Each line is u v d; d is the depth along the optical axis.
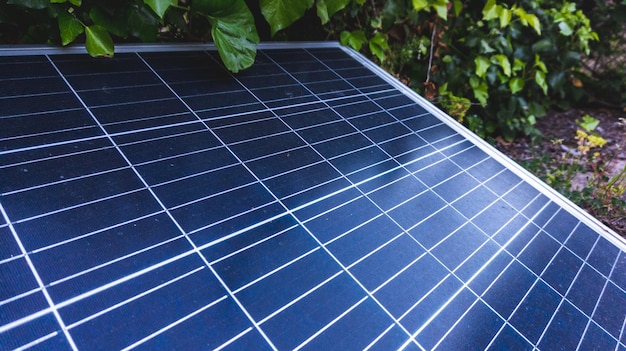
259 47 2.67
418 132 2.32
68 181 1.32
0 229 1.11
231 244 1.31
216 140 1.75
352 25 3.71
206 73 2.21
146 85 1.94
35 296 0.99
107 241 1.18
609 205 3.14
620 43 5.65
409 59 4.04
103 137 1.55
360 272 1.36
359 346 1.14
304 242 1.40
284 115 2.09
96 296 1.04
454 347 1.22
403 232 1.58
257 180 1.61
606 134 4.85
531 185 2.12
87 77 1.84
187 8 2.38
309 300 1.22
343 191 1.69
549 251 1.73
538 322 1.39
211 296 1.14
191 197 1.43
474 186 1.99
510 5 4.38
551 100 5.51
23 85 1.65
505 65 4.00
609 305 1.56
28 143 1.41
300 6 2.54
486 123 4.55
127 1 2.16
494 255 1.61
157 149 1.59
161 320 1.04
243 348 1.04
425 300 1.33
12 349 0.88
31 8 1.91
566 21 4.44
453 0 3.93
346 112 2.30
